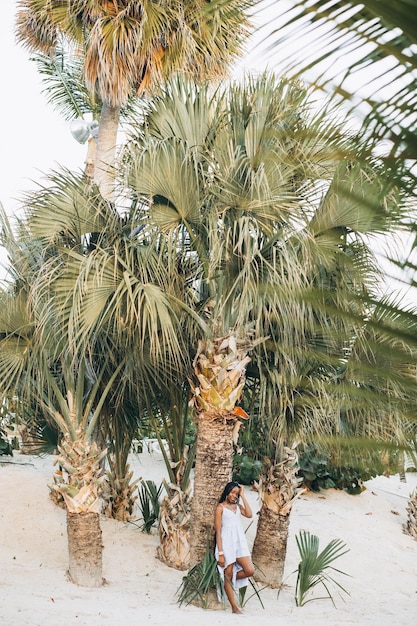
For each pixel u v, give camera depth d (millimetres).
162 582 8438
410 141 839
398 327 1006
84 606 6891
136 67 10773
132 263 7699
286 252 6801
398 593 9453
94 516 8062
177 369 8414
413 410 1288
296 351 1537
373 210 942
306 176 6250
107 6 10727
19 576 7773
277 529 8891
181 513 9031
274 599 8352
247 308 7363
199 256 8039
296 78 862
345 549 10805
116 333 8117
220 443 8078
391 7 750
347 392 1345
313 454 13148
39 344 7887
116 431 9625
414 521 12508
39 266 8297
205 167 7809
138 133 8164
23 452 13031
